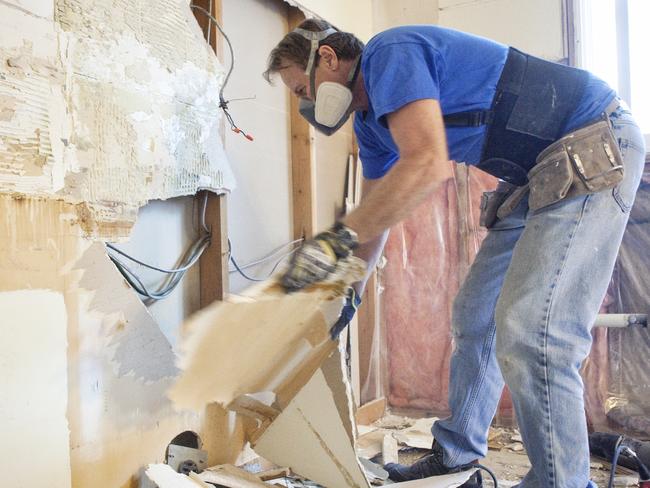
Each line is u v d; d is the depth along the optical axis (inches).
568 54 105.0
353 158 111.6
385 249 114.5
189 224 71.7
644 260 95.7
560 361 49.1
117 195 55.3
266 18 90.3
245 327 44.0
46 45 48.3
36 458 46.2
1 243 44.1
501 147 53.3
